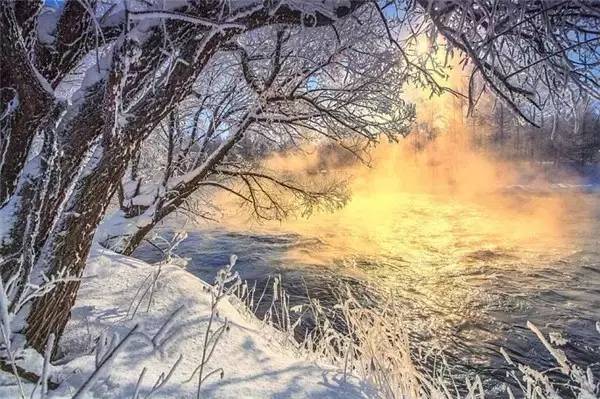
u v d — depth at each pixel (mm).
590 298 12391
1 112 3143
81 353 3236
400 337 3891
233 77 8156
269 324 5047
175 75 3379
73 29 3459
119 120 3162
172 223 17344
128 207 7230
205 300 4410
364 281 13914
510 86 3996
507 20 3404
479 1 3176
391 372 3512
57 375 2859
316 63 7488
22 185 3018
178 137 8211
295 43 7086
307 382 3301
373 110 7984
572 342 9641
